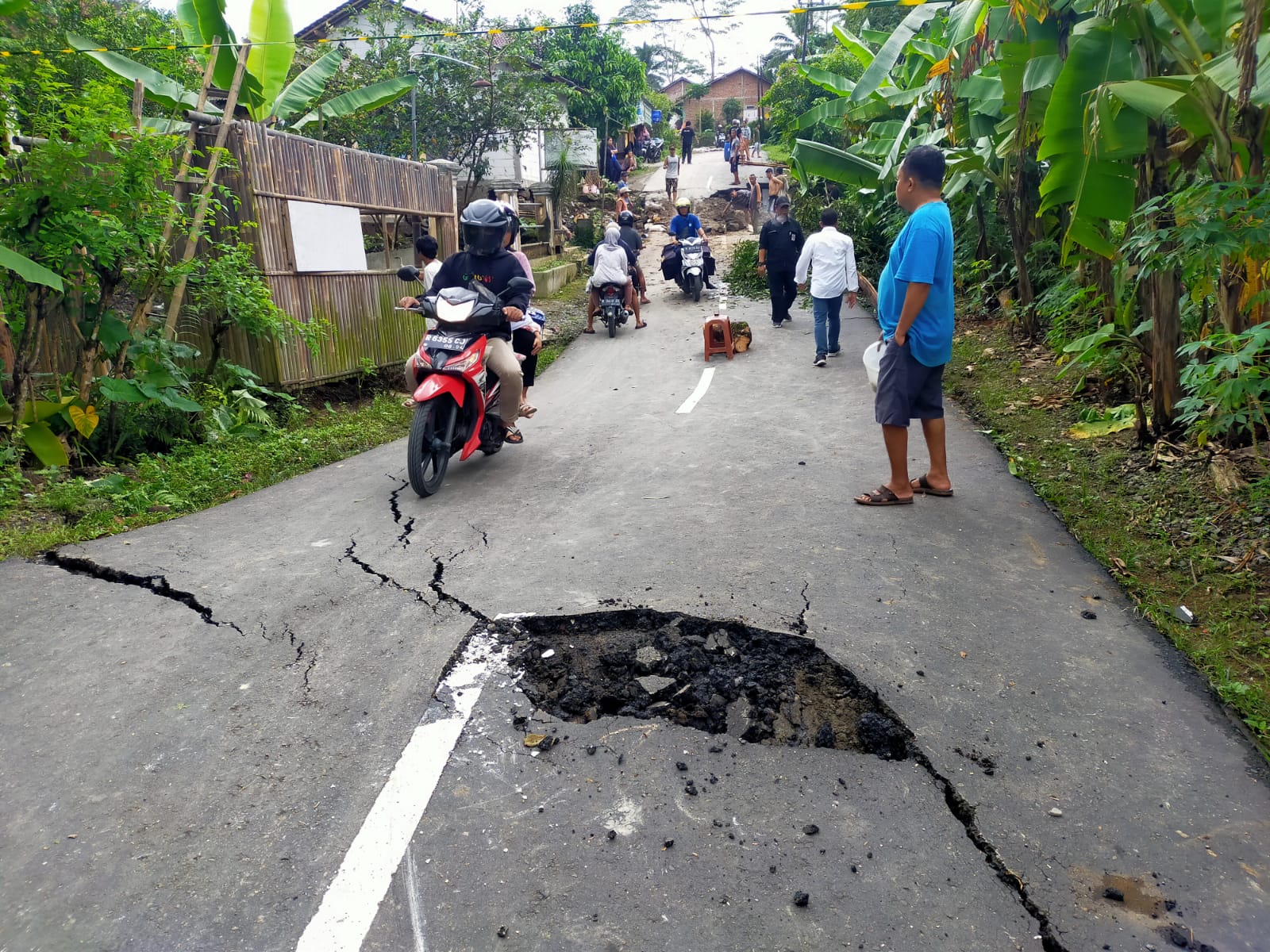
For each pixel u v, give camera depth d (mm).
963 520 4926
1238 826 2527
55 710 3160
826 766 2811
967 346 9773
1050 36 6684
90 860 2430
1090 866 2383
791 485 5707
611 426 7840
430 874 2367
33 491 5730
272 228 8469
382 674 3365
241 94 10578
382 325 10070
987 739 2926
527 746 2914
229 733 3002
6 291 6270
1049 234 9094
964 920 2211
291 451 6949
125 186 6418
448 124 19531
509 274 6227
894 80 12219
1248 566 4125
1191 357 5598
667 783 2727
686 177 34688
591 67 29859
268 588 4203
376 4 19391
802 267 10203
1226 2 4805
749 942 2146
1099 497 5172
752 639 3602
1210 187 4418
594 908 2252
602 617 3801
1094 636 3611
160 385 6793
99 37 14039
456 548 4727
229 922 2217
